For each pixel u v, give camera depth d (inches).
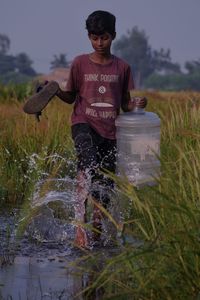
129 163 274.1
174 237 199.8
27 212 290.5
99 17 267.7
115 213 271.3
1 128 465.7
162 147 352.8
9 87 876.6
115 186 273.0
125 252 201.0
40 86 273.4
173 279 192.5
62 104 636.1
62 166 381.1
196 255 194.5
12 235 277.6
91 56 274.5
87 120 274.7
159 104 599.2
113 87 273.9
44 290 215.5
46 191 296.5
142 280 198.2
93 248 259.8
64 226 282.5
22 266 239.8
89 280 223.8
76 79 275.1
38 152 403.2
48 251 257.6
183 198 219.3
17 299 208.2
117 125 276.2
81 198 267.9
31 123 456.8
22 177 359.9
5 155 400.2
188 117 438.3
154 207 219.9
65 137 427.2
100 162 276.4
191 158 254.8
